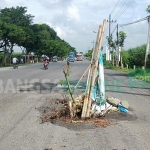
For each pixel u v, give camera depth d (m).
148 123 7.11
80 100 7.57
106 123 6.99
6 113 8.09
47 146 5.29
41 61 75.56
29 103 9.70
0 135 5.98
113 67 40.62
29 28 57.62
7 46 47.34
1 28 42.66
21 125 6.79
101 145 5.36
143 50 36.62
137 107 9.27
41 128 6.54
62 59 102.88
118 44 42.00
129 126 6.78
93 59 7.36
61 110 7.68
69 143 5.47
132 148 5.21
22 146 5.30
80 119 7.23
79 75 22.22
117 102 8.45
